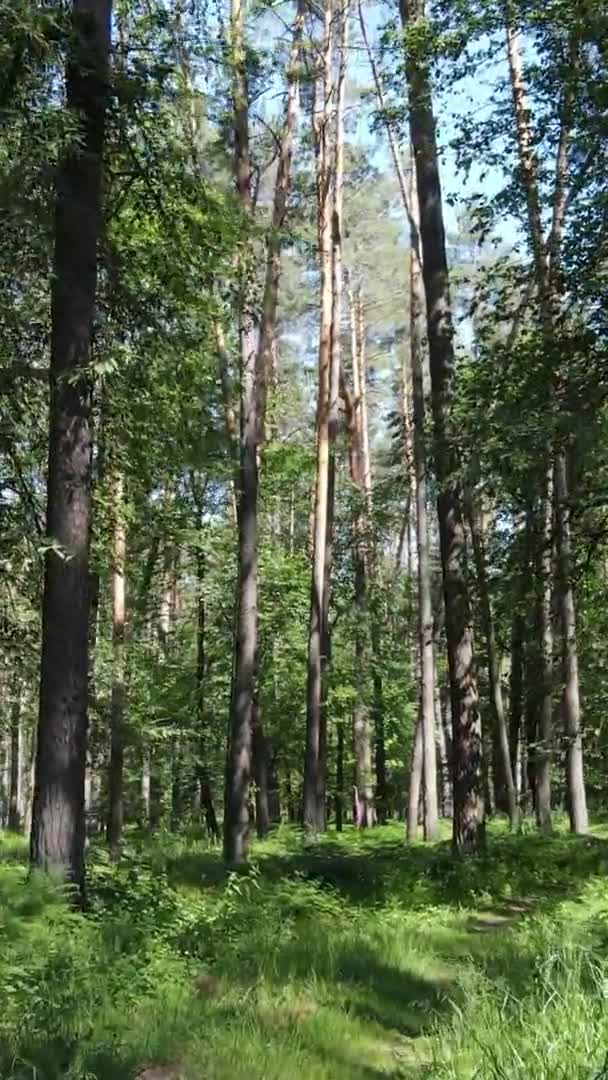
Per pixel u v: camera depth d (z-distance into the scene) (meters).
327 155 21.12
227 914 8.84
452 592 13.57
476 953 7.86
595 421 9.57
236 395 15.88
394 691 32.94
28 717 20.33
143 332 11.38
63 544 9.48
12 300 10.70
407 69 11.79
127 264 11.42
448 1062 4.73
